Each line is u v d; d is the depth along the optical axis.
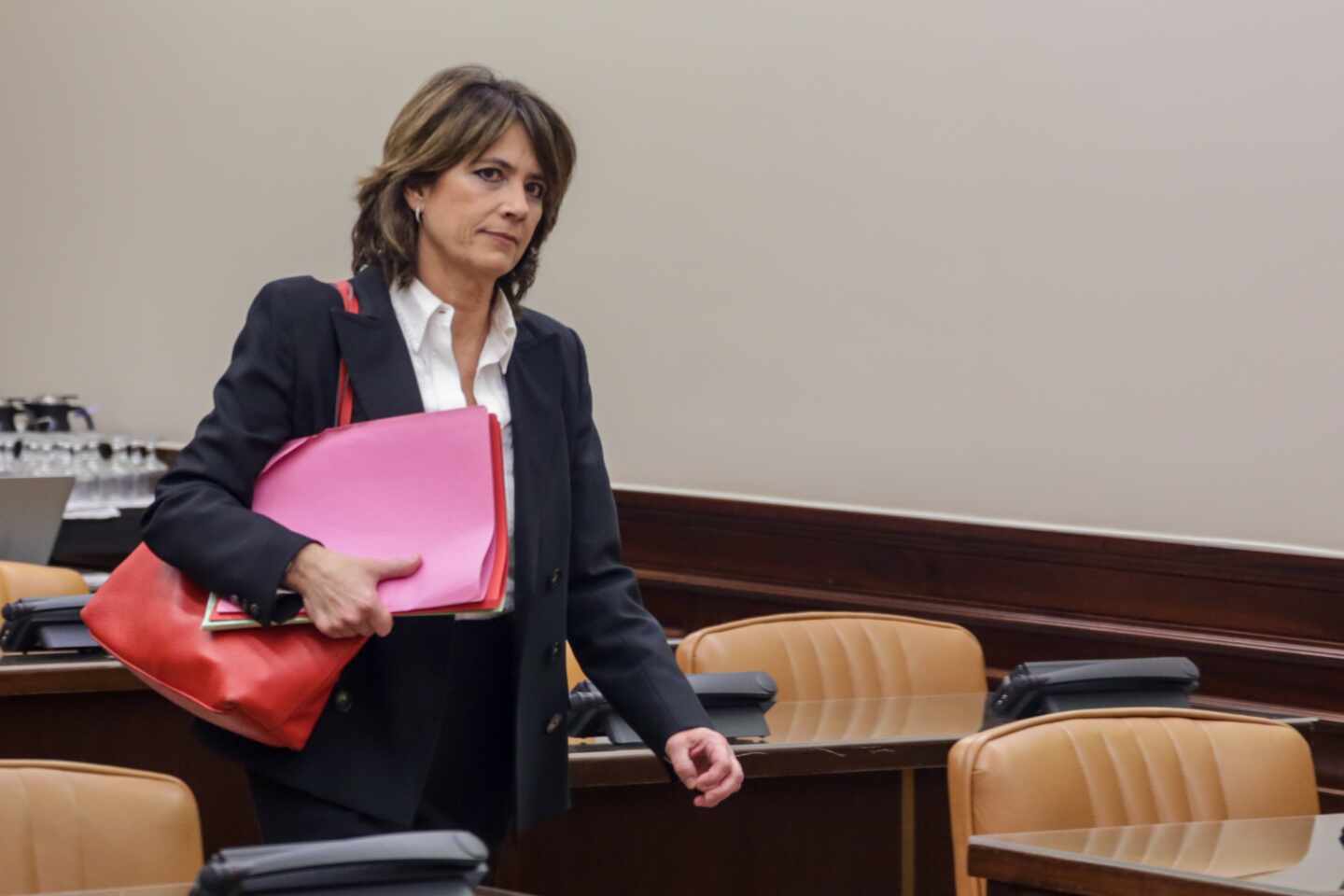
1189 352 12.59
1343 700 11.91
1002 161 13.45
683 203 15.34
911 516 13.89
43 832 5.47
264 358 5.33
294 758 5.18
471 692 5.44
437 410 5.45
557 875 7.88
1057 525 13.26
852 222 14.29
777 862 8.19
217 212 19.14
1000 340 13.51
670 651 5.91
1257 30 12.23
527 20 16.34
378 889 3.78
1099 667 8.45
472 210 5.36
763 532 14.77
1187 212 12.57
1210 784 7.00
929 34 13.80
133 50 20.12
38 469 16.42
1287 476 12.16
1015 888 5.32
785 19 14.63
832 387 14.46
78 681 9.34
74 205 20.84
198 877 3.70
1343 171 11.89
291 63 18.36
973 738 6.61
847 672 10.05
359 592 4.96
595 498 5.92
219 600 5.12
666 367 15.52
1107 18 12.90
